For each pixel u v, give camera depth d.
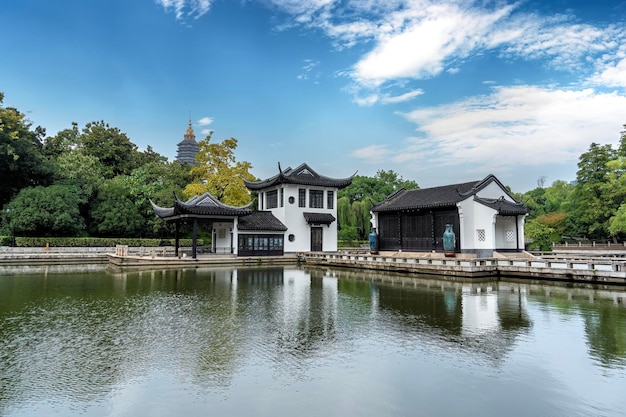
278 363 9.47
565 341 11.22
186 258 36.03
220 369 9.09
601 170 50.81
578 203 52.06
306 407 7.31
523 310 15.34
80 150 59.44
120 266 33.06
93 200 50.41
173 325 12.98
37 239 42.12
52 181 49.06
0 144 42.75
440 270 26.50
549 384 8.31
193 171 48.00
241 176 48.12
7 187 47.25
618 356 9.98
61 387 8.12
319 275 28.20
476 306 16.17
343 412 7.13
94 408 7.27
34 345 10.82
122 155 64.19
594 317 14.08
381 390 8.03
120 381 8.44
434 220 34.00
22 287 21.59
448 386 8.22
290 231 42.62
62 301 17.23
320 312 15.02
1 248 39.19
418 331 12.30
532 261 25.11
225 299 17.80
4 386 8.17
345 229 54.38
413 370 9.07
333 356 9.98
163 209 40.50
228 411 7.16
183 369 9.09
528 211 33.06
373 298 18.12
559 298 17.95
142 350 10.38
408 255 34.84
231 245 42.69
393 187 72.62
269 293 19.58
